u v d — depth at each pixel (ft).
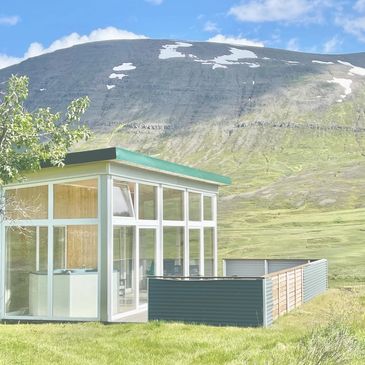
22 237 50.75
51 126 40.42
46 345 35.06
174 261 59.62
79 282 48.34
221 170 535.60
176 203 60.75
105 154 46.55
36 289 49.90
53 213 49.62
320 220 286.66
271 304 44.83
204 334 39.17
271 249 205.26
